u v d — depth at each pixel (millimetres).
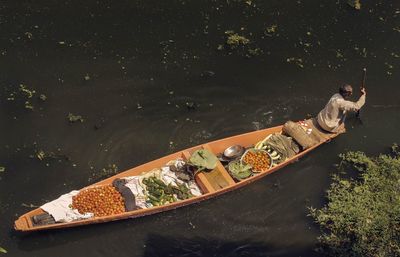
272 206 12266
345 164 13055
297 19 16312
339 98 12617
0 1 16359
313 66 15109
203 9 16453
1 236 11570
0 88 14289
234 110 14102
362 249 11461
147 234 11734
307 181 12719
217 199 12219
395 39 15883
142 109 14016
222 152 12836
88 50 15258
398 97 14508
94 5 16422
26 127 13547
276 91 14516
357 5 16656
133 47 15383
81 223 11398
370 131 13773
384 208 12000
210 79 14727
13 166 12773
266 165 12492
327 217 11984
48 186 12445
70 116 13734
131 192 11828
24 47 15250
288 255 11547
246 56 15289
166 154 13164
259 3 16703
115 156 13078
